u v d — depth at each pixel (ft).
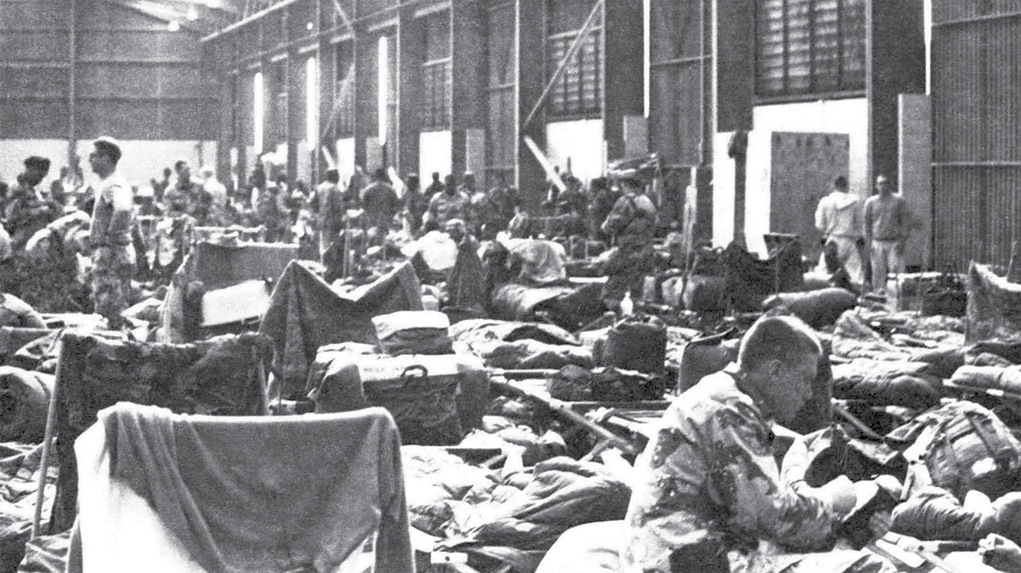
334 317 38.14
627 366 37.99
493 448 31.53
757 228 79.71
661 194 94.38
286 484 17.63
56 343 36.78
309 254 94.02
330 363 33.42
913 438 28.81
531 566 22.49
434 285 66.80
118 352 23.91
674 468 15.79
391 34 159.02
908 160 78.28
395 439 18.06
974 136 76.33
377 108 163.53
